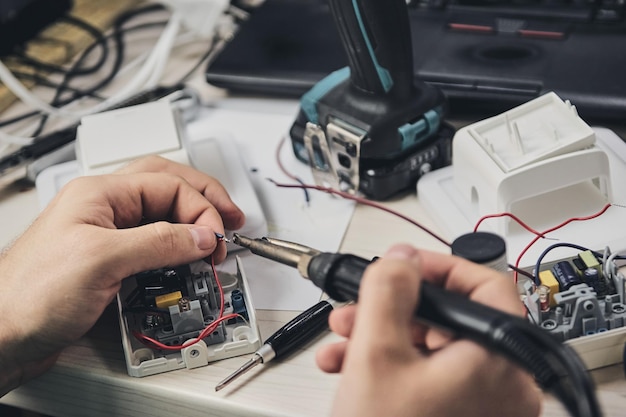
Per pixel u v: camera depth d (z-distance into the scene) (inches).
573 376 15.3
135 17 45.5
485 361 17.9
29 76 41.6
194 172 29.5
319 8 40.8
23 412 33.3
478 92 33.7
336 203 31.2
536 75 33.6
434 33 37.1
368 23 28.3
